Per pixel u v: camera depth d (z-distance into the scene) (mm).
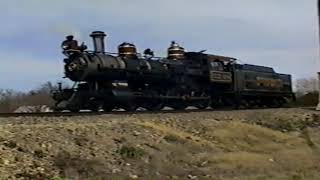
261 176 18094
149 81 31266
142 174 16031
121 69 28891
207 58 37625
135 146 18109
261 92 44031
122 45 30750
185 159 18812
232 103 40875
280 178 17938
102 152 16719
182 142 20781
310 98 57406
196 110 30609
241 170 18828
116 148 17453
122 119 21750
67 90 27672
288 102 51500
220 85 39125
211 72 37156
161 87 32719
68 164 14727
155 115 24672
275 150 23359
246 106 42688
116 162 16406
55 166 14484
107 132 18656
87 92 27109
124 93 28391
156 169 16797
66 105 26922
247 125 26453
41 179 13383
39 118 20547
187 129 23062
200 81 36906
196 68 36344
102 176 14656
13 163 13820
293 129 29516
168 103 33062
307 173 19234
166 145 19531
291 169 20000
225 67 40125
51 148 15531
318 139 27672
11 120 19375
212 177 17156
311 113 34375
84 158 15633
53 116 21766
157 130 20984
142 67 30484
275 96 47156
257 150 22875
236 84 40500
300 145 25422
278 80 47875
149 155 17859
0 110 60906
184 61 35531
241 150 22203
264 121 29359
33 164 14125
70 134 17281
